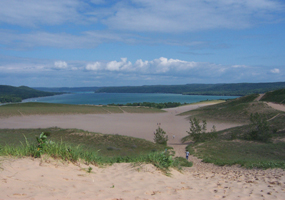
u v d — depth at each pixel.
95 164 6.74
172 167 8.07
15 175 4.10
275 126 42.53
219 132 47.28
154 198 4.07
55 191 3.71
